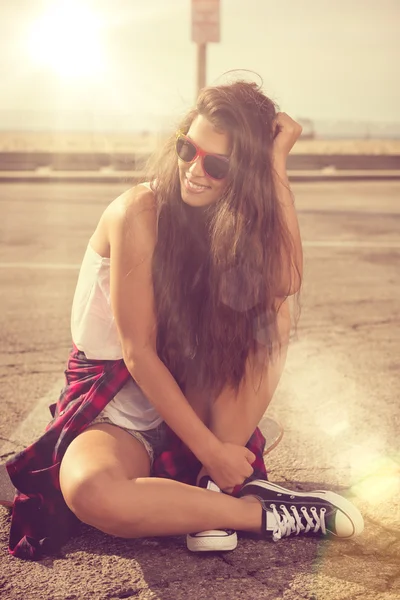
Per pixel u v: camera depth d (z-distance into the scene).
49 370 4.11
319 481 2.85
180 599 2.11
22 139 47.97
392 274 6.76
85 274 2.43
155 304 2.32
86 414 2.33
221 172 2.23
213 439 2.35
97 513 2.15
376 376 4.11
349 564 2.30
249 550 2.37
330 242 8.39
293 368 4.23
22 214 10.41
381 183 16.12
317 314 5.40
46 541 2.34
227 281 2.32
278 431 2.98
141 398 2.43
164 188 2.33
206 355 2.40
